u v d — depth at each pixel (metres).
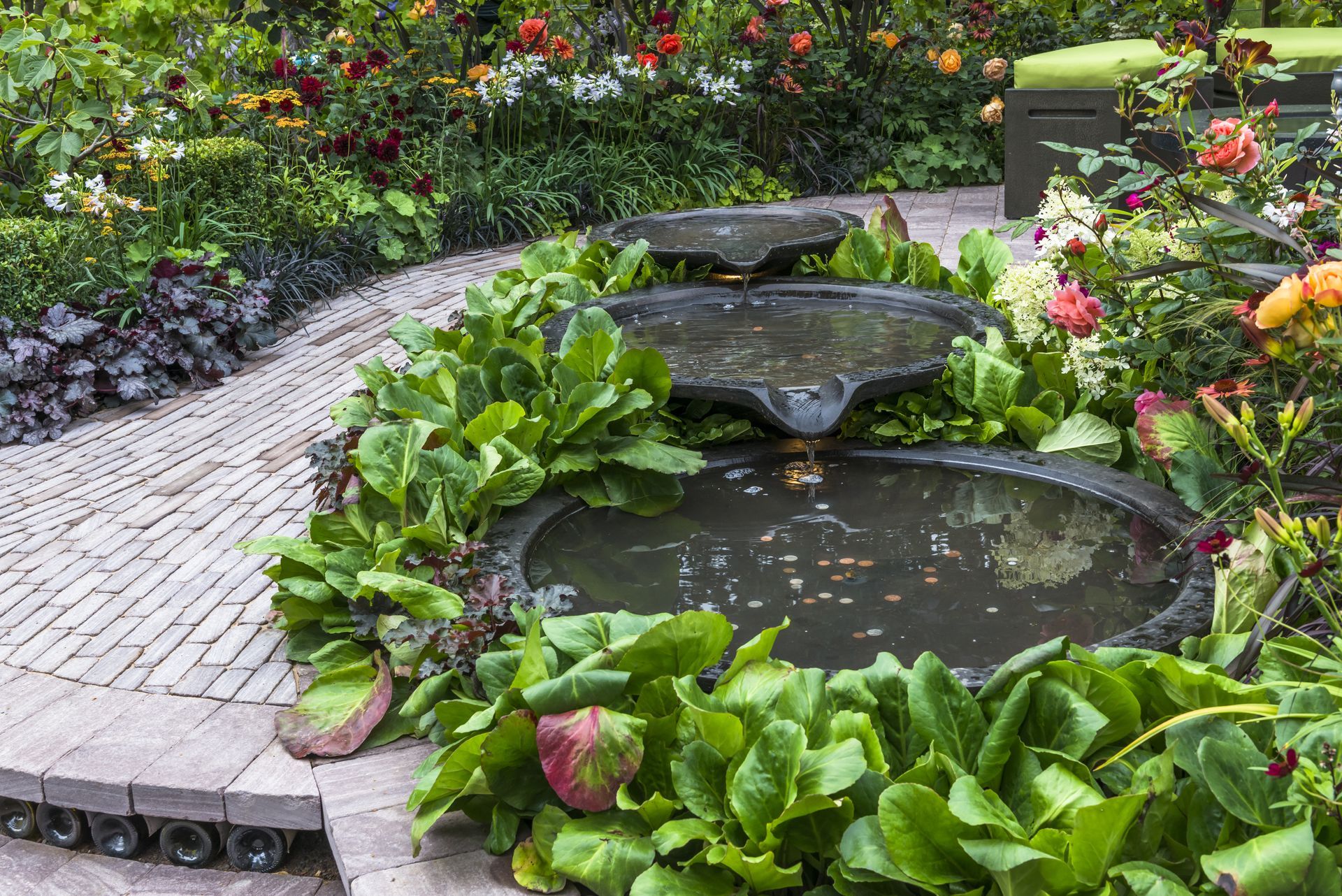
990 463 3.44
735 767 2.03
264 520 3.87
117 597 3.35
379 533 2.99
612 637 2.30
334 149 7.19
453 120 8.38
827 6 11.27
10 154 6.38
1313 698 1.84
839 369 3.69
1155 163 2.98
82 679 2.90
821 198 9.21
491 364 3.56
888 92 9.66
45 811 2.66
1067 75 7.02
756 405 3.40
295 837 2.60
